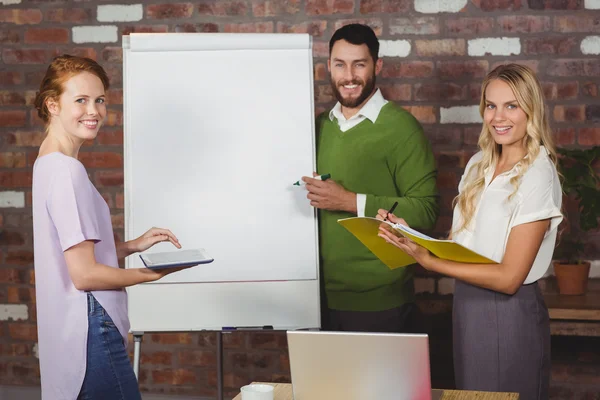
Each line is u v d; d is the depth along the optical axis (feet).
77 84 6.52
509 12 10.82
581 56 10.76
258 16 11.34
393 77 11.12
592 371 10.94
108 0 11.66
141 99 9.10
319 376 5.36
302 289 9.11
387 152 9.23
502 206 7.20
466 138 11.02
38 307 6.54
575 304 9.57
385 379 5.22
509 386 7.19
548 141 7.31
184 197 9.09
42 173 6.39
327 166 9.46
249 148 9.08
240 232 9.11
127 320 6.68
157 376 12.03
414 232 6.79
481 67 10.93
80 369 6.30
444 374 11.30
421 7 10.98
